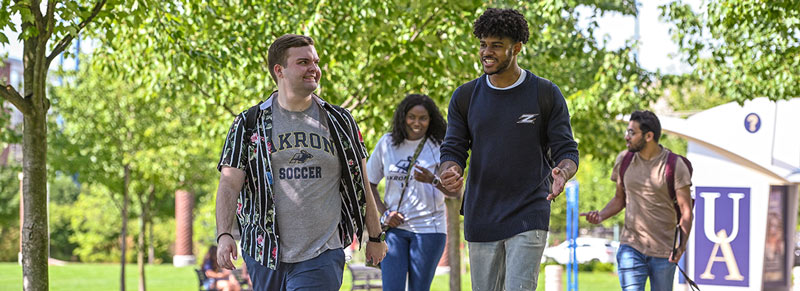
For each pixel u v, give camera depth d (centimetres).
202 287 1658
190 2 1016
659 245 721
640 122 714
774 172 1165
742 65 1239
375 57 1072
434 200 678
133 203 3047
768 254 1227
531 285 474
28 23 747
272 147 448
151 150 1966
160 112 1970
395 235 680
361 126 1205
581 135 1530
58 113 2075
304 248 447
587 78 1505
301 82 448
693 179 1212
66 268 3388
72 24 759
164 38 1017
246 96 1306
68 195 4609
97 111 1984
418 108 675
